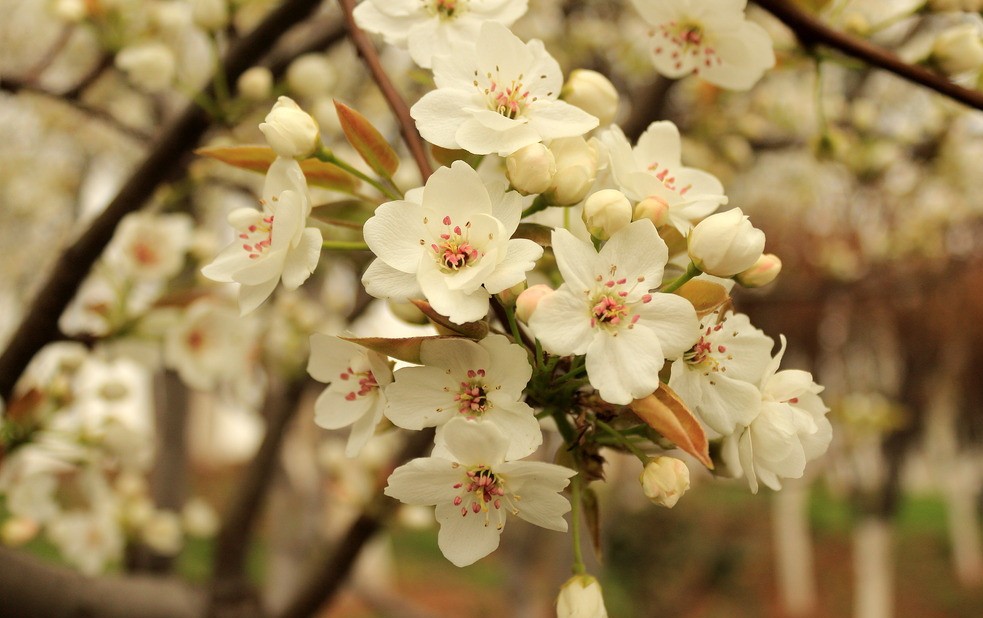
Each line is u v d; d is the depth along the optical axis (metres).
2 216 1.63
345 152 0.64
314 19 0.81
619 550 2.38
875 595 2.08
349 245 0.40
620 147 0.40
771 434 0.39
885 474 2.09
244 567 0.71
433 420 0.38
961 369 2.20
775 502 2.96
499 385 0.38
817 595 2.76
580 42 1.09
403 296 0.38
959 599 2.79
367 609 2.11
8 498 0.59
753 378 0.40
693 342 0.37
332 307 1.05
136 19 0.66
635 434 0.40
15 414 0.53
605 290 0.38
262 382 0.92
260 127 0.40
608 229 0.38
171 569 0.78
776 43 0.48
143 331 0.61
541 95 0.40
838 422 1.65
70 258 0.54
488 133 0.39
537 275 0.42
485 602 2.46
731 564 2.55
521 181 0.38
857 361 2.16
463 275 0.37
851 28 0.48
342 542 0.69
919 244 1.28
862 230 1.36
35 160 1.53
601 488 0.86
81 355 0.60
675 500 0.39
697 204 0.41
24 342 0.56
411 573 2.68
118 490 0.74
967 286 1.80
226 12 0.52
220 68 0.52
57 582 0.53
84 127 1.29
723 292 0.38
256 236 0.40
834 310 1.95
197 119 0.53
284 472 1.30
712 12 0.45
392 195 0.41
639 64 0.99
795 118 1.05
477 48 0.39
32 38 1.24
